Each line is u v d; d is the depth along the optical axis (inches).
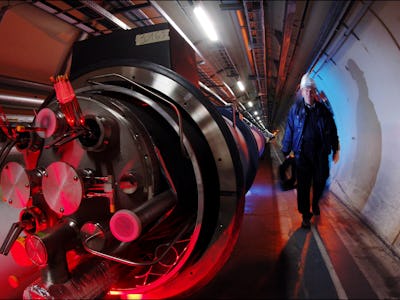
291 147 143.1
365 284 91.7
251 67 280.5
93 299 72.0
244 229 146.3
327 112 135.9
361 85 146.2
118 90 87.9
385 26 97.1
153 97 96.0
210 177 91.9
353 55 132.4
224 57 227.6
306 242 126.2
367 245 120.8
